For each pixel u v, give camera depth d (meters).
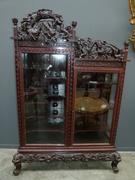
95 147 2.02
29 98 1.94
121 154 2.46
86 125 2.04
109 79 1.91
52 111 2.02
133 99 2.37
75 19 2.13
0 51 2.18
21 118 1.90
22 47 1.70
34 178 1.97
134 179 2.01
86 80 1.88
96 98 1.98
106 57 1.79
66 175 2.03
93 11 2.12
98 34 2.18
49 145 1.97
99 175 2.05
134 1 2.07
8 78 2.25
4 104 2.32
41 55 1.80
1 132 2.40
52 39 1.69
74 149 1.99
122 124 2.44
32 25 1.66
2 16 2.09
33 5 2.08
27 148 1.97
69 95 1.86
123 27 2.18
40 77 1.91
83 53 1.76
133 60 2.25
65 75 1.86
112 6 2.12
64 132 1.99
